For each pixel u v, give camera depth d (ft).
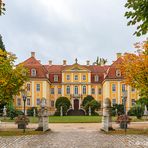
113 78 301.22
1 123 151.64
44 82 301.63
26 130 105.60
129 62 111.04
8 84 108.88
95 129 115.24
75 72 321.32
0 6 33.55
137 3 31.37
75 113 298.97
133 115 231.50
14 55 111.45
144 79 108.17
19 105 297.53
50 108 316.19
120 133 94.38
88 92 319.68
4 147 60.75
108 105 102.99
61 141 72.02
